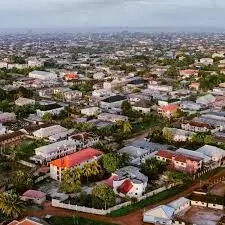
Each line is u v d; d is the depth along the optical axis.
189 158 197.00
